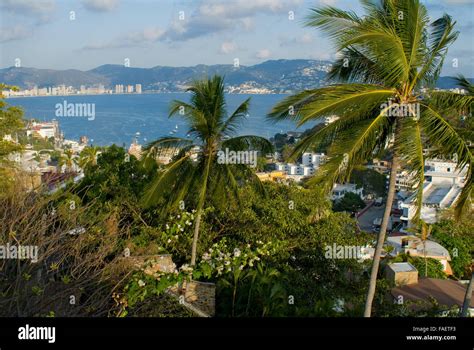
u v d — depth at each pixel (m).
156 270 12.97
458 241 36.03
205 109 16.75
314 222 22.25
